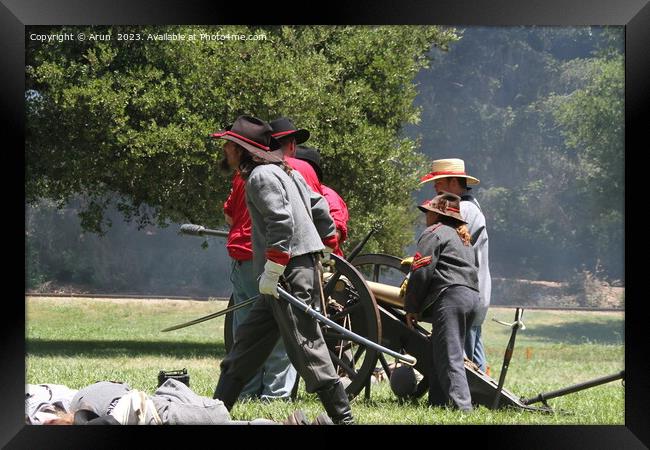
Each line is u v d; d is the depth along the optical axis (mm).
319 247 18266
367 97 57344
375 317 23656
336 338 24391
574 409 24469
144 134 50000
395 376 24344
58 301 82438
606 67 92125
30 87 53312
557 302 109000
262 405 22609
